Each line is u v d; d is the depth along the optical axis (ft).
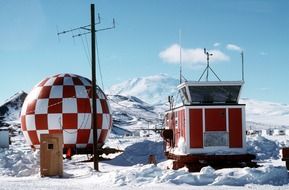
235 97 70.95
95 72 78.95
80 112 99.81
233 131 69.10
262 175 53.52
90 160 95.66
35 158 83.71
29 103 101.96
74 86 101.71
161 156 97.35
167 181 53.26
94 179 61.11
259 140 110.42
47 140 70.08
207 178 53.47
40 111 99.45
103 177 60.03
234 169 57.31
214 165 66.80
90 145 101.45
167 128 81.87
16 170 77.97
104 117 104.73
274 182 52.85
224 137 68.95
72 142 99.66
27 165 79.87
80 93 101.19
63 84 101.81
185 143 68.54
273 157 97.60
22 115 103.35
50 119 98.89
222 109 69.36
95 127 77.77
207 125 68.90
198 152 68.23
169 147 77.92
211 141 68.69
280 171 54.95
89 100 101.40
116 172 59.36
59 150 70.18
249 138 113.80
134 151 99.45
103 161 94.94
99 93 105.70
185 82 70.44
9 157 82.99
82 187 51.42
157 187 49.75
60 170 69.72
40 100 100.42
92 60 79.20
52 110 99.14
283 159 63.62
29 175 74.90
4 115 337.31
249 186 50.21
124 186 51.78
